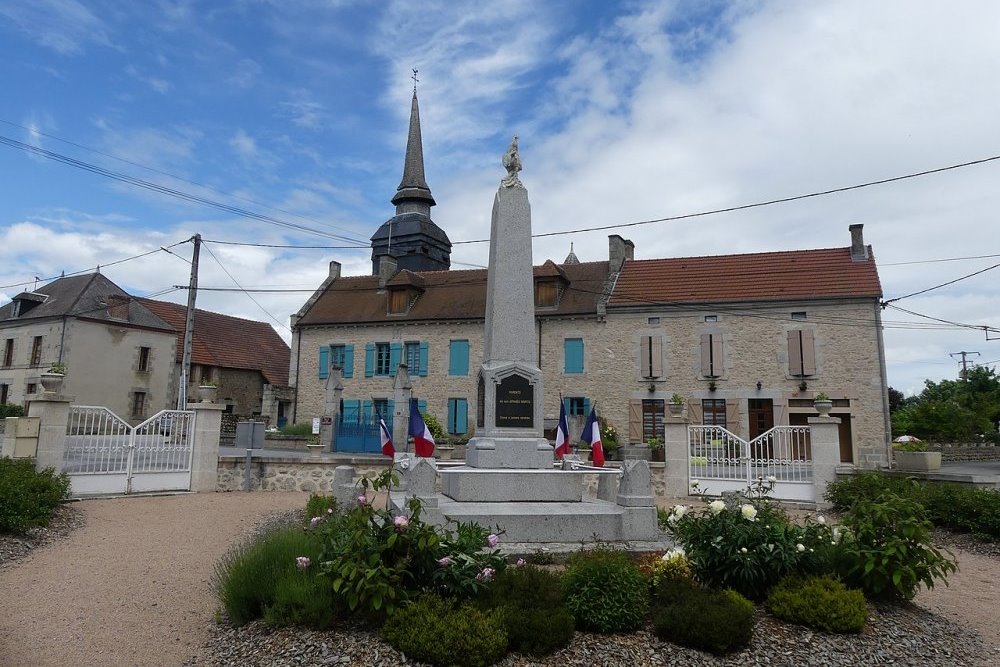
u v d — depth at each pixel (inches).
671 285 1139.3
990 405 1464.1
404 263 1604.3
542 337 1148.5
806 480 567.2
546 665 201.6
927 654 225.8
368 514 245.3
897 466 602.9
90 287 1365.7
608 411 1098.1
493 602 217.3
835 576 255.3
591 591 227.6
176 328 1494.8
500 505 338.3
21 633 244.1
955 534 449.1
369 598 217.2
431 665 195.3
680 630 215.8
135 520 440.8
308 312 1330.0
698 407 1059.9
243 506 509.7
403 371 903.1
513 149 427.2
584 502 360.8
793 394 1015.6
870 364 987.9
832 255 1106.7
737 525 260.1
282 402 1477.6
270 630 226.1
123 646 234.5
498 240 414.3
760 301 1048.2
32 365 1314.0
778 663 210.7
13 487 389.7
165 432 609.6
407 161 1777.8
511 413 394.3
